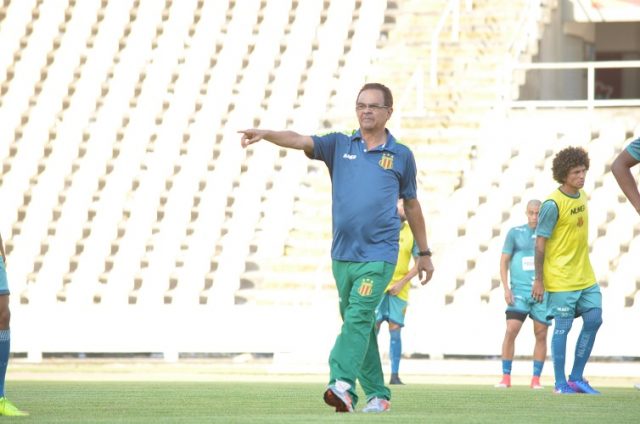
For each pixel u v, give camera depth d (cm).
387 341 5666
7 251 7381
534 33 7688
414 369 5338
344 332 2330
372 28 8288
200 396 3103
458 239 6438
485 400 2998
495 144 6794
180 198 7338
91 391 3347
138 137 7800
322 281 6556
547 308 3444
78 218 7362
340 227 2359
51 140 8000
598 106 7106
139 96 8138
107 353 6662
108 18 8650
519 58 7556
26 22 8700
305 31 8381
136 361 6119
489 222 6488
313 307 5981
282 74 8125
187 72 8200
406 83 7762
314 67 8181
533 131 6800
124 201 7419
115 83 8206
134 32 8556
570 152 3316
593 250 6212
